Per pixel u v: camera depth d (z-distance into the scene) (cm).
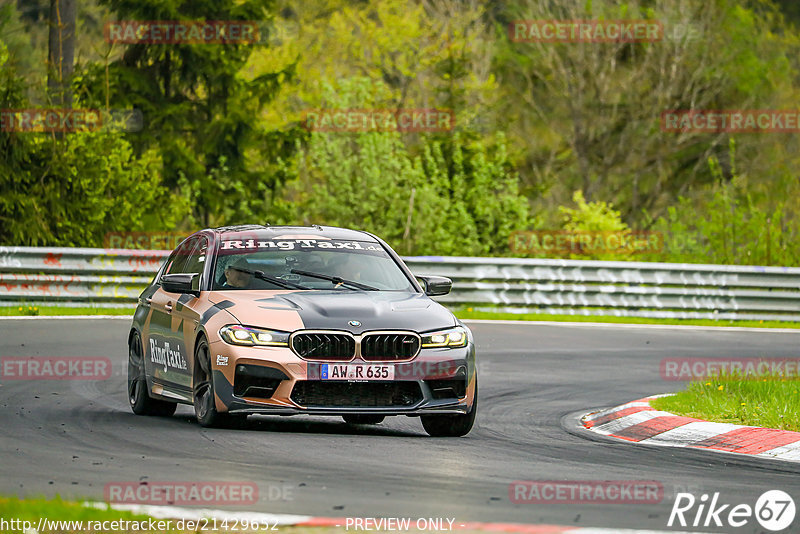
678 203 18438
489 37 19262
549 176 18388
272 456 3180
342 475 2920
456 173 13425
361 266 4075
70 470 2931
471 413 3762
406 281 4069
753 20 18600
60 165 10275
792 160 17950
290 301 3712
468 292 8931
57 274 8244
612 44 18512
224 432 3609
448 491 2753
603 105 18638
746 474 3148
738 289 9262
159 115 13350
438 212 11888
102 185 10438
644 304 9106
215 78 13675
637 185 18750
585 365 6150
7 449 3250
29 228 10081
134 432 3603
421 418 3866
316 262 4050
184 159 13238
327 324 3581
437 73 17600
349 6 19562
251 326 3600
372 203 11794
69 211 10338
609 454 3478
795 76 19162
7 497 2522
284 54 18500
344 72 18388
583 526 2420
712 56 18250
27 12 17762
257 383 3553
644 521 2495
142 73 13500
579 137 18675
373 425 4088
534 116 18888
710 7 18300
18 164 10162
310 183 13875
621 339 7525
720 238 11162
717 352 6938
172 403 4200
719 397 4503
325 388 3566
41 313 7912
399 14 18250
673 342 7438
